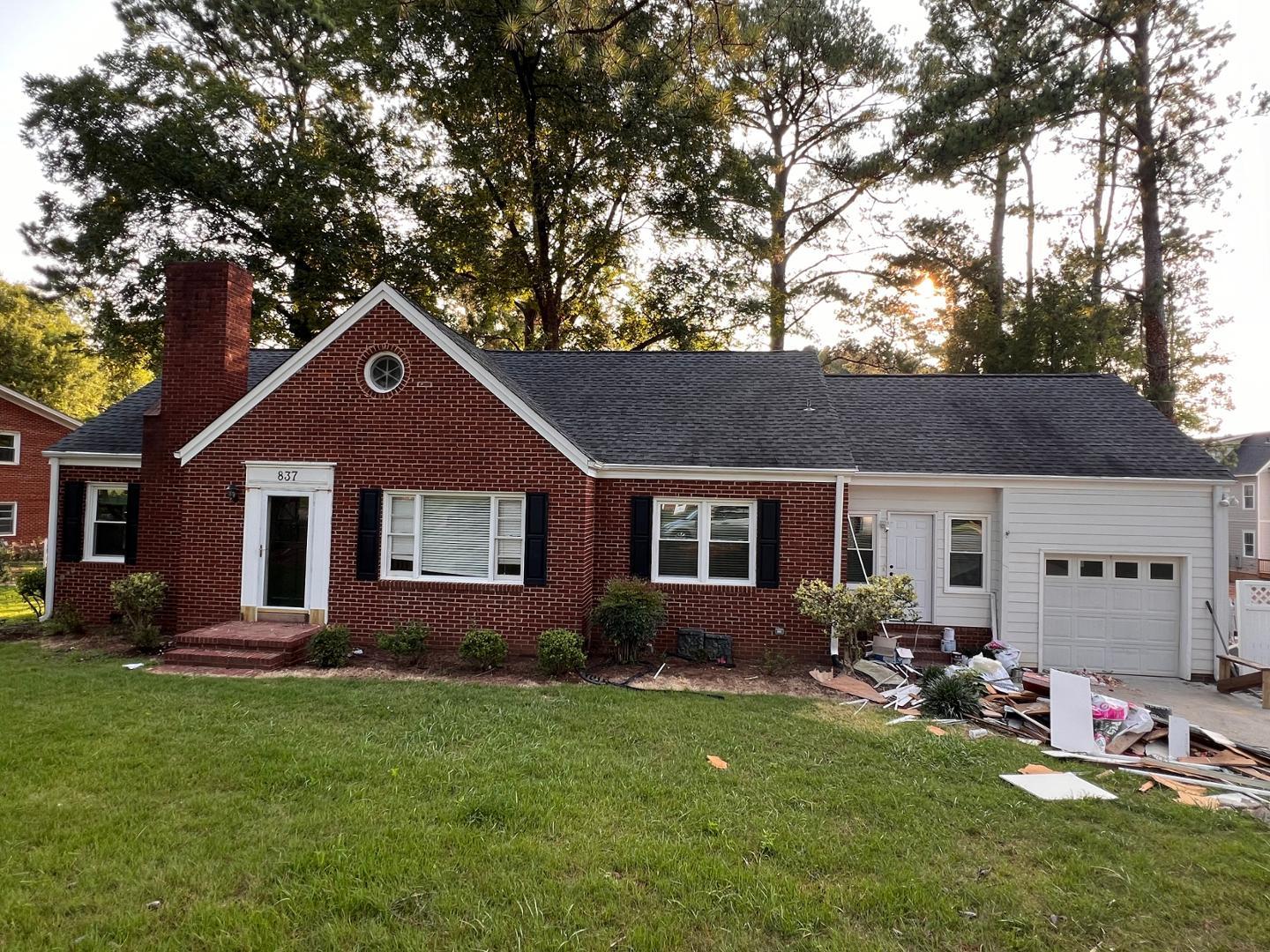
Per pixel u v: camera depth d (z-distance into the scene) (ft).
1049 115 68.74
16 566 79.41
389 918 13.29
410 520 40.01
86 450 47.47
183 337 43.88
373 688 30.94
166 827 16.72
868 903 14.23
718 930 13.20
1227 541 41.27
